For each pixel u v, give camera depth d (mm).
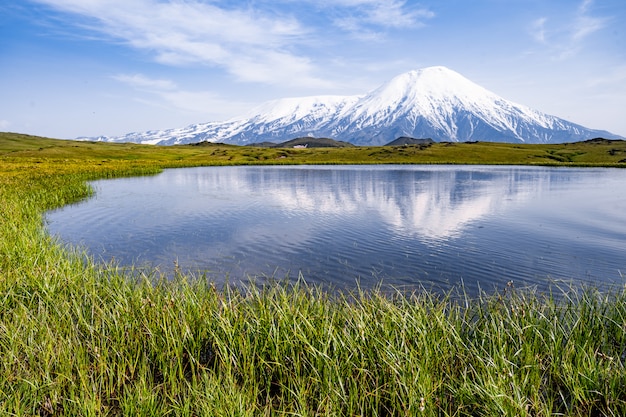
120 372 7078
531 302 9969
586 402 6422
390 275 16031
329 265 17422
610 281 15094
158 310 9008
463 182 61531
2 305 9492
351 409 6254
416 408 6020
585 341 8086
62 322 8766
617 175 79625
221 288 14039
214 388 6398
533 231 24766
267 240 22297
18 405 5934
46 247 15602
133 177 71750
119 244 21203
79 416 5961
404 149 193250
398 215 30906
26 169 70125
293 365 7375
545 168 111875
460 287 14531
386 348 7207
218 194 44781
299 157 174375
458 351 7695
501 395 5848
